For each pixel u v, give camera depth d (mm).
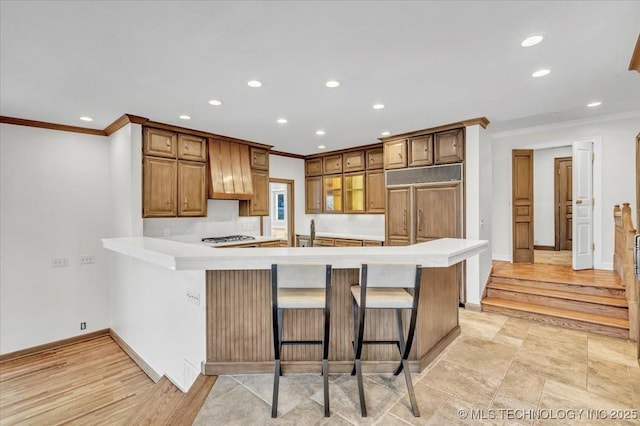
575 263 4801
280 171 6461
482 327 3537
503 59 2424
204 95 3102
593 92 3160
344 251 2332
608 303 3561
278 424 1889
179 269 2082
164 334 3037
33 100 3152
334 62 2443
